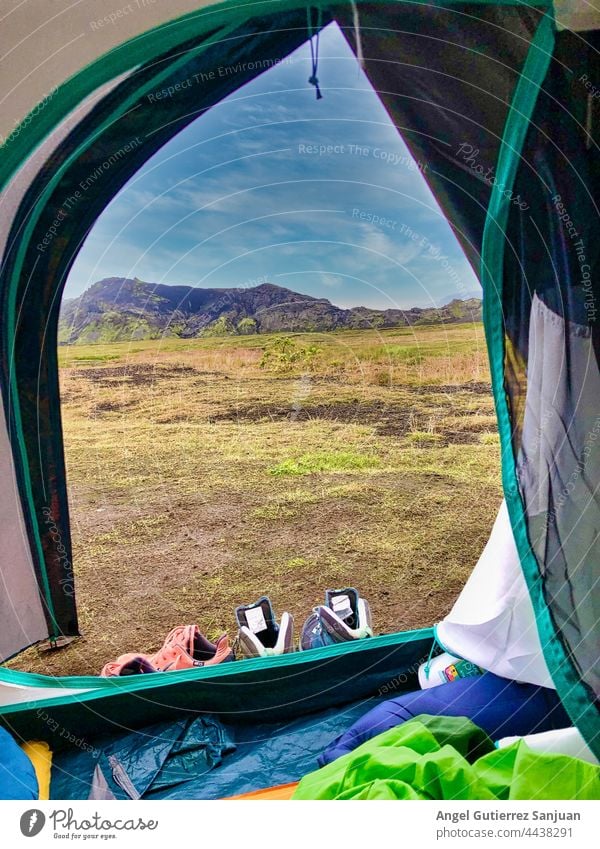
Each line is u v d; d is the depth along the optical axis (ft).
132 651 5.75
